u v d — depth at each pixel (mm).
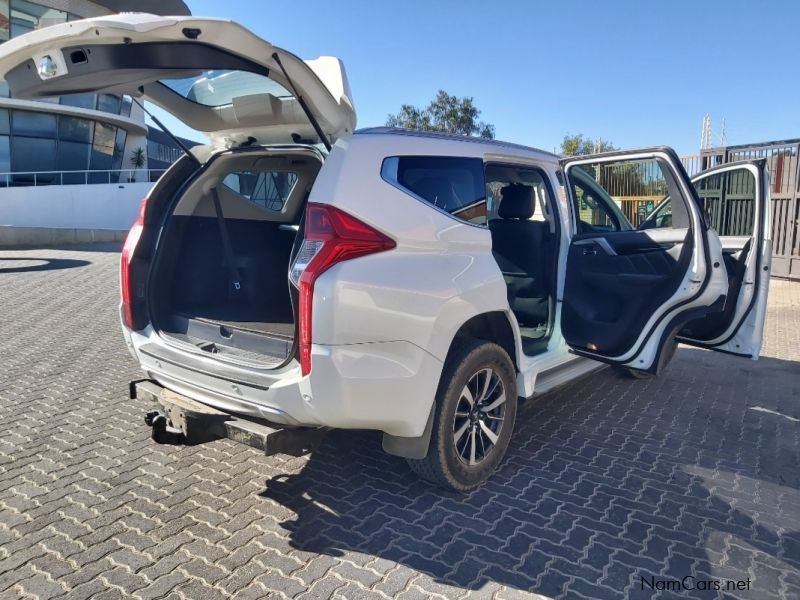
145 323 3809
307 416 2961
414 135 3586
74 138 29906
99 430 4535
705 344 5074
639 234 4301
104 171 28609
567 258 4531
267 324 3652
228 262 4219
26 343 7008
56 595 2721
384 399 3061
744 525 3439
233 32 2789
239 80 3439
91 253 18797
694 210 4027
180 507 3486
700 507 3627
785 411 5352
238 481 3807
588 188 5230
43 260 16047
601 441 4582
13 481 3736
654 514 3533
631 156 4336
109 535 3191
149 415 3496
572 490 3793
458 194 3658
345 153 3170
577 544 3209
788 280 12844
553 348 4504
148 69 2947
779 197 12906
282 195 4621
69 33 2803
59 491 3629
